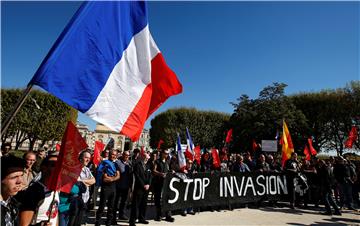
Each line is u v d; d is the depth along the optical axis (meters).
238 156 10.86
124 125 3.01
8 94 23.41
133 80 3.17
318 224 8.41
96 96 2.79
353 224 8.57
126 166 7.77
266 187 10.94
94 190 9.14
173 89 4.07
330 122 29.97
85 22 2.79
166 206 7.96
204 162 13.16
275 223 8.26
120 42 3.08
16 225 2.59
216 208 9.77
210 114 38.50
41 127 24.19
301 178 11.30
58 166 2.80
